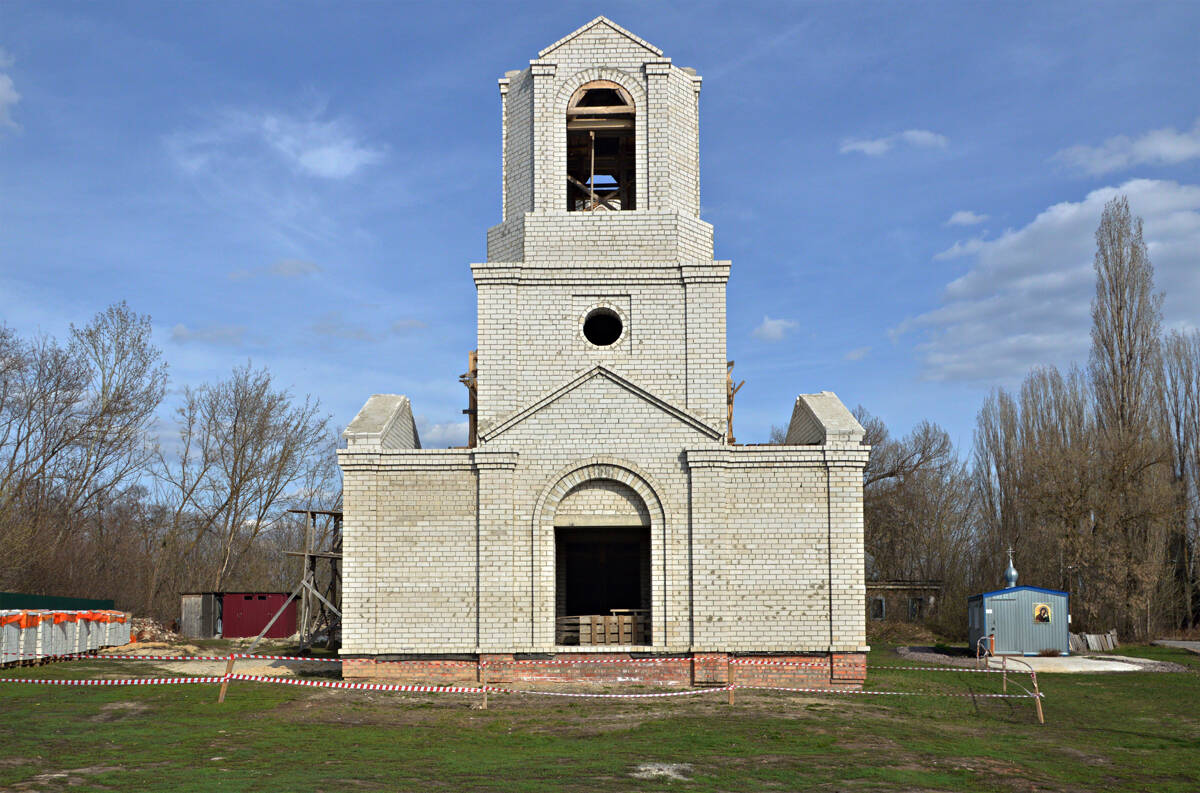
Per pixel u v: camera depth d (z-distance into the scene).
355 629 28.39
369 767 17.55
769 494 28.72
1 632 29.41
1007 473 62.88
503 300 30.48
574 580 36.06
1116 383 59.16
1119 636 52.25
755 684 28.00
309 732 21.09
